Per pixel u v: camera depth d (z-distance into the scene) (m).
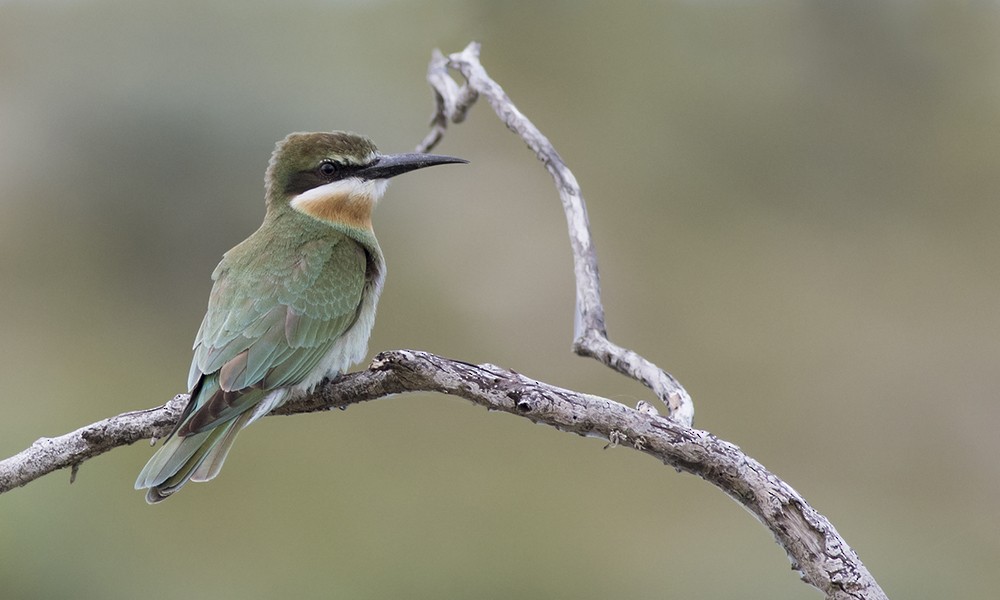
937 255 16.77
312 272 7.69
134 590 12.43
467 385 6.00
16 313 15.52
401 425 15.15
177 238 15.87
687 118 17.84
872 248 17.17
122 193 15.88
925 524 14.01
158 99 15.79
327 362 7.55
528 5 18.16
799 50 17.94
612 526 13.75
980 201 17.36
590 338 7.08
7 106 16.05
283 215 8.29
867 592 5.35
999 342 15.72
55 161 15.94
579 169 17.42
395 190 16.67
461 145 17.23
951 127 17.73
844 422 15.17
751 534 13.66
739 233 17.19
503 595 12.73
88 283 15.77
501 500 13.95
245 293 7.46
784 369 15.66
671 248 16.95
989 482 14.52
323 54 16.86
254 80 16.11
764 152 17.72
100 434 6.45
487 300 16.14
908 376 15.57
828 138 17.72
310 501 13.70
